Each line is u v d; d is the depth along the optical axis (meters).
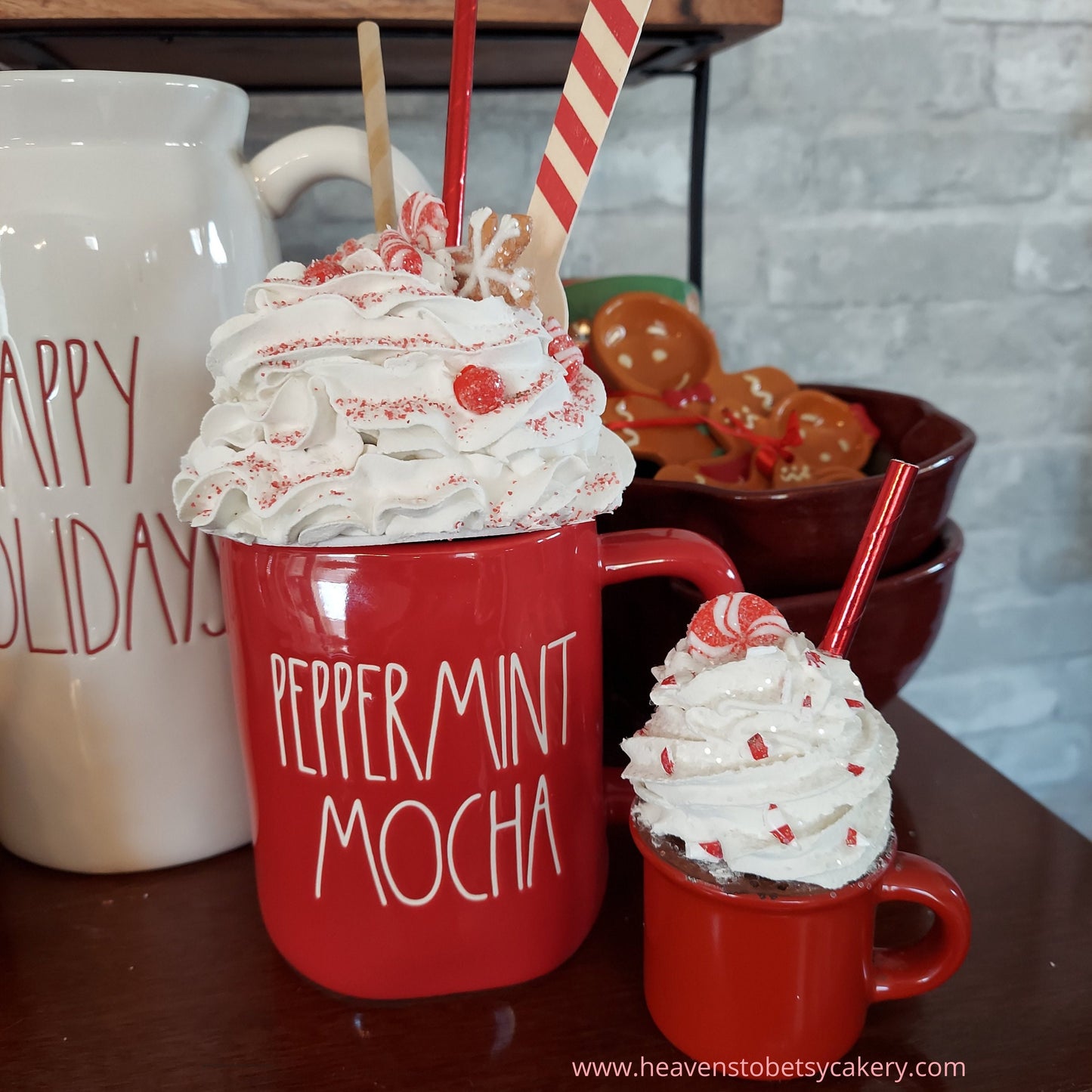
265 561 0.40
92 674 0.50
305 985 0.47
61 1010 0.45
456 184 0.43
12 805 0.54
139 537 0.49
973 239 0.90
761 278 0.86
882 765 0.39
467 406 0.38
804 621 0.54
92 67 0.64
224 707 0.53
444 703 0.40
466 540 0.39
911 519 0.56
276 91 0.73
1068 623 1.04
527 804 0.43
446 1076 0.41
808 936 0.38
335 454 0.38
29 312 0.46
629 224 0.82
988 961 0.47
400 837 0.42
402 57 0.63
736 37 0.61
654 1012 0.43
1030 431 0.97
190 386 0.48
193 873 0.55
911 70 0.84
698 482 0.60
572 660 0.43
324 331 0.39
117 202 0.45
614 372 0.68
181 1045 0.43
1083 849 0.56
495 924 0.44
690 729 0.39
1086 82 0.88
